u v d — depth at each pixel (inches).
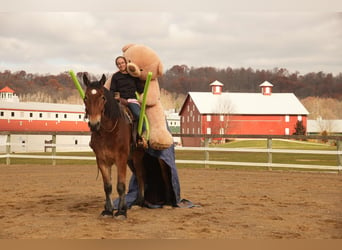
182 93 3378.4
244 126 1899.6
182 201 269.4
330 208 261.9
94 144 222.1
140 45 255.1
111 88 246.5
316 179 423.2
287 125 1930.4
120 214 223.8
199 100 1942.7
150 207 259.8
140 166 261.1
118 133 219.9
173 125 2529.5
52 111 1779.0
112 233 193.9
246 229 204.1
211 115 1881.2
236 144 1457.9
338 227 209.9
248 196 311.1
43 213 241.3
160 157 252.4
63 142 1593.3
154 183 273.1
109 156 222.4
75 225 209.8
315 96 3048.7
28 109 1711.4
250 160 743.7
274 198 302.4
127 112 236.5
